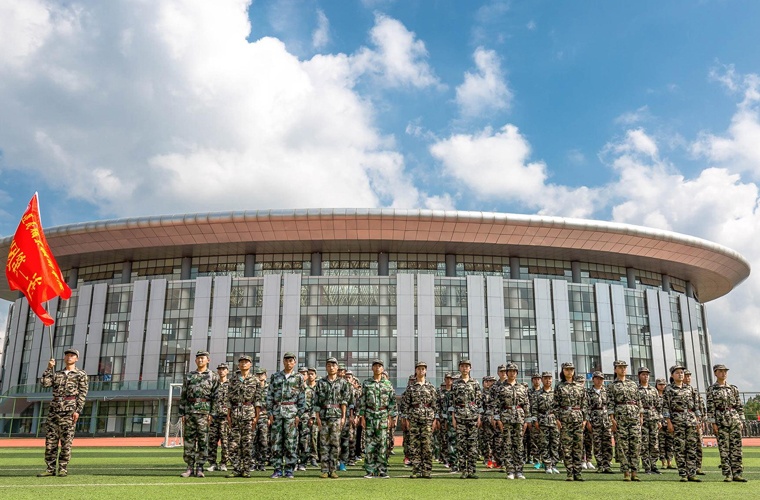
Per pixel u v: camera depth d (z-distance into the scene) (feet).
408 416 43.98
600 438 50.49
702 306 236.43
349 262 195.00
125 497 30.07
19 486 34.40
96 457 71.10
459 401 44.34
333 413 43.70
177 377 183.11
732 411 43.52
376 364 44.42
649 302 201.67
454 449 51.19
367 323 182.19
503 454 44.80
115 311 194.39
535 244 190.08
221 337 183.62
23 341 209.67
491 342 183.42
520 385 45.57
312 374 48.29
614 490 35.78
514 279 192.54
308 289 185.47
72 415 41.88
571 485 38.73
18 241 44.27
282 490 33.94
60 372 42.29
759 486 39.09
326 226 180.04
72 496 30.19
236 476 42.75
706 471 51.39
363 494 32.42
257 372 50.93
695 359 211.00
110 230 186.19
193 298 189.47
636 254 199.41
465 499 30.91
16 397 173.88
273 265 196.34
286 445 43.11
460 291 187.62
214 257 200.54
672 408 45.03
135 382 179.93
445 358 180.96
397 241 186.80
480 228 182.91
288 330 181.78
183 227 183.21
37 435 165.27
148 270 203.82
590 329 192.13
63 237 192.13
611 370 188.44
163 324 188.75
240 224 180.75
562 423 43.75
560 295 191.62
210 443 48.01
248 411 44.06
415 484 38.14
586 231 187.01
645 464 51.31
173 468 50.80
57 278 44.47
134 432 177.17
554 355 186.09
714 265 214.07
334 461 43.32
